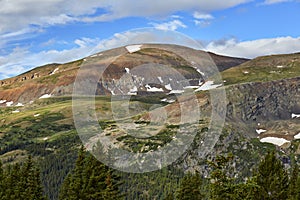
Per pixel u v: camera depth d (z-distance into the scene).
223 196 34.75
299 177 53.44
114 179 43.28
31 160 54.41
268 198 51.06
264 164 52.41
